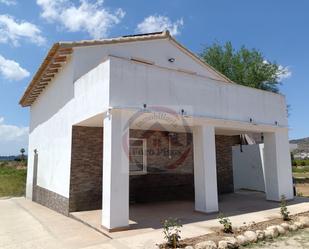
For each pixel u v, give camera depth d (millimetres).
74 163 10336
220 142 15633
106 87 7895
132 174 12031
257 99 11898
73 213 9773
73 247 6230
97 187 10727
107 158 7668
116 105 7805
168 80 9094
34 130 16484
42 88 14820
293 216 9164
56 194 11562
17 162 37250
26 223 9047
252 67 26344
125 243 6273
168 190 13008
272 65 26594
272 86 26688
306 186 21672
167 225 6832
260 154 16531
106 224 7402
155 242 6297
